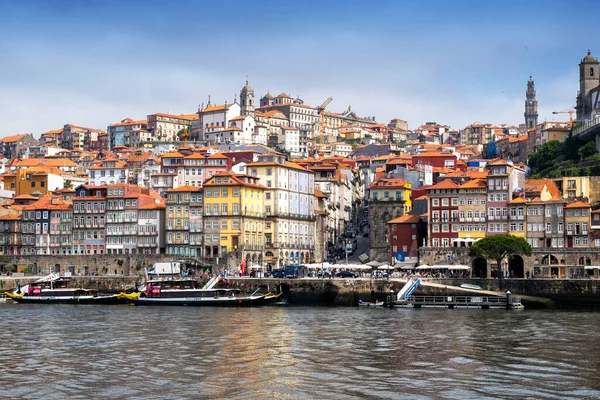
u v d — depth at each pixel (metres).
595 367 114.69
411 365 116.81
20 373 112.12
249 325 164.88
